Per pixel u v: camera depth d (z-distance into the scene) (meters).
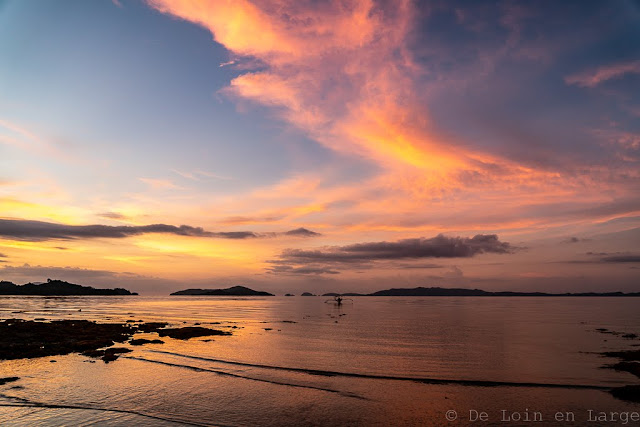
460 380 26.52
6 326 50.75
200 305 169.25
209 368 29.72
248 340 46.59
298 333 55.50
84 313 101.81
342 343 44.62
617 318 91.38
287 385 24.98
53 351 35.59
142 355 34.94
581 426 18.23
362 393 23.38
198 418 18.86
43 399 21.42
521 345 43.50
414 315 103.31
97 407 20.22
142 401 21.31
